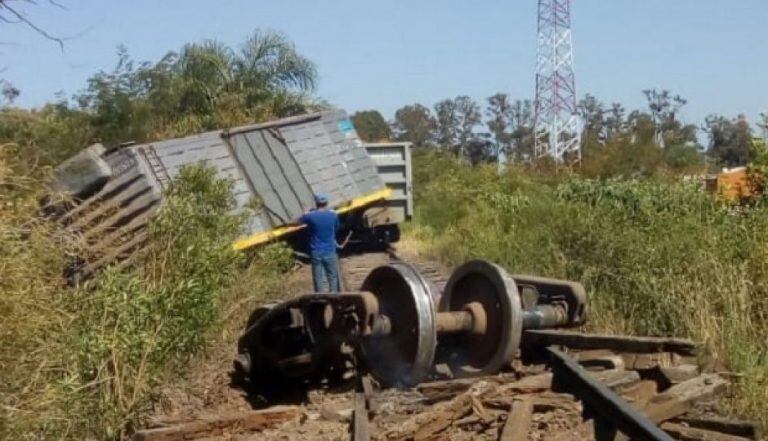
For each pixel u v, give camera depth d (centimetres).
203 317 934
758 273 1130
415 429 735
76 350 761
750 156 1702
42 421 679
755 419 797
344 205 2148
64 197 815
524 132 7469
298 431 789
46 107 1855
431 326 905
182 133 2675
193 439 790
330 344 962
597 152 3650
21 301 670
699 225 1348
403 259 2052
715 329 1020
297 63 3030
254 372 1032
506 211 2231
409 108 8219
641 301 1178
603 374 859
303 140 2130
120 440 817
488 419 762
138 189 1697
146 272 984
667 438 658
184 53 2992
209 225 1208
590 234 1405
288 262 1636
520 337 931
